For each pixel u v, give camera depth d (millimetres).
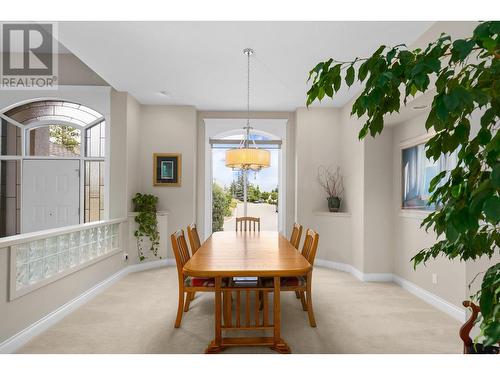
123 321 2975
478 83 672
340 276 4668
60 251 3127
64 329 2791
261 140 5859
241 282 2791
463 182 692
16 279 2463
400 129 4293
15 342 2424
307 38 3096
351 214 4906
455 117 729
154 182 5352
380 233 4469
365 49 3303
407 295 3795
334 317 3080
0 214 4922
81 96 4789
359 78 749
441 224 706
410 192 4012
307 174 5383
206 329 2799
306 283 2871
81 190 4902
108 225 4250
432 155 778
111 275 4301
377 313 3193
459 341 2572
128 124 4828
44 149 4996
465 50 585
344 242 5008
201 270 2289
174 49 3342
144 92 4770
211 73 3984
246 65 3730
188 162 5402
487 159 576
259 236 4047
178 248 2848
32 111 4953
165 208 5379
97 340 2568
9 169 4973
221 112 5746
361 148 4547
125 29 2961
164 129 5395
